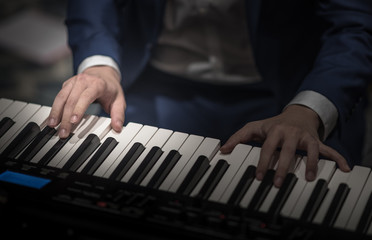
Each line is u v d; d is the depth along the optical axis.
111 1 2.17
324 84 1.78
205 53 2.21
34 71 3.96
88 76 1.76
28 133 1.60
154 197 1.37
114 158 1.53
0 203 1.35
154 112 2.19
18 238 1.33
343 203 1.37
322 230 1.28
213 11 2.11
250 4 2.08
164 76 2.27
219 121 2.19
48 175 1.45
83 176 1.46
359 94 1.84
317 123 1.70
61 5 4.34
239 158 1.51
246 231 1.26
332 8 2.05
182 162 1.50
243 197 1.39
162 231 1.27
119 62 2.04
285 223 1.29
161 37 2.22
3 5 4.25
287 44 2.16
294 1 2.10
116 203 1.35
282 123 1.58
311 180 1.42
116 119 1.66
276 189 1.40
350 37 1.95
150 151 1.52
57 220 1.30
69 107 1.63
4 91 3.74
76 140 1.59
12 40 3.85
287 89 2.20
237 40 2.16
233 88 2.22
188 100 2.24
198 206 1.34
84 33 2.10
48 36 3.92
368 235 1.27
